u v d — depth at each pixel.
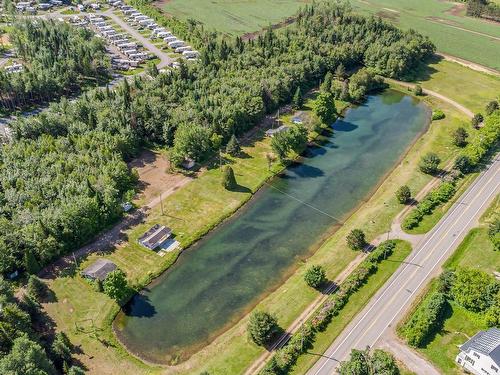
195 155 158.62
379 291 110.44
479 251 122.25
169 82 190.75
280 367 92.62
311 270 111.38
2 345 90.81
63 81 197.62
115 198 137.12
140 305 110.88
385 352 91.94
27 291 109.62
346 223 136.12
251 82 193.50
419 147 173.12
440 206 139.25
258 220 137.50
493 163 160.00
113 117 165.12
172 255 123.25
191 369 95.81
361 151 172.25
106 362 96.81
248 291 115.12
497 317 99.69
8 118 180.38
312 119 181.38
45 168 139.88
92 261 120.44
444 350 96.62
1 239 114.31
